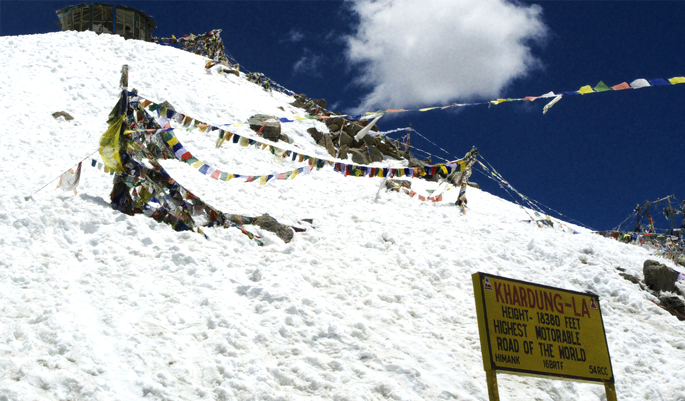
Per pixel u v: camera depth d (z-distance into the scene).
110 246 10.67
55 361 7.35
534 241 15.48
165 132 12.62
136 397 7.19
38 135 16.47
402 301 11.20
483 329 7.41
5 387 6.70
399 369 8.77
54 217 11.04
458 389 8.73
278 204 15.87
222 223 12.74
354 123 29.19
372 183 20.20
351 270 12.13
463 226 16.41
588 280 13.70
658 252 20.19
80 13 34.91
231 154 19.69
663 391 9.91
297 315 9.80
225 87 27.66
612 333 11.51
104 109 20.28
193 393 7.50
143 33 36.34
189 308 9.37
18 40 25.88
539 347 7.74
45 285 9.09
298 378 8.22
